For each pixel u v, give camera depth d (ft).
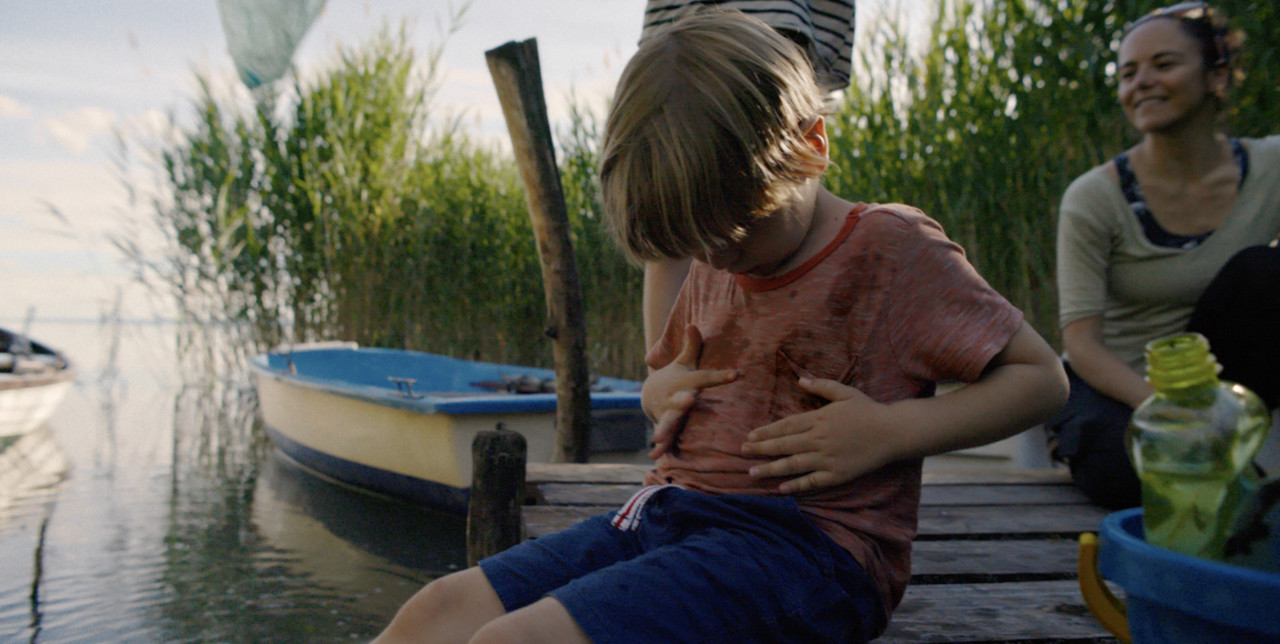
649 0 5.99
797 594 2.86
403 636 3.11
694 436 3.46
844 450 3.05
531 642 2.59
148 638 7.91
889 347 3.19
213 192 21.88
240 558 10.44
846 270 3.22
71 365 21.27
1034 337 3.13
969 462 10.23
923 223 3.28
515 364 23.52
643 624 2.65
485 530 5.77
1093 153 12.73
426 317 23.27
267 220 22.43
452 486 11.53
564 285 10.36
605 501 6.08
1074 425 6.45
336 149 21.98
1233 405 2.38
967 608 4.46
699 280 3.77
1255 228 6.08
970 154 13.73
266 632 8.09
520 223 23.31
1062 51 13.00
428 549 10.91
